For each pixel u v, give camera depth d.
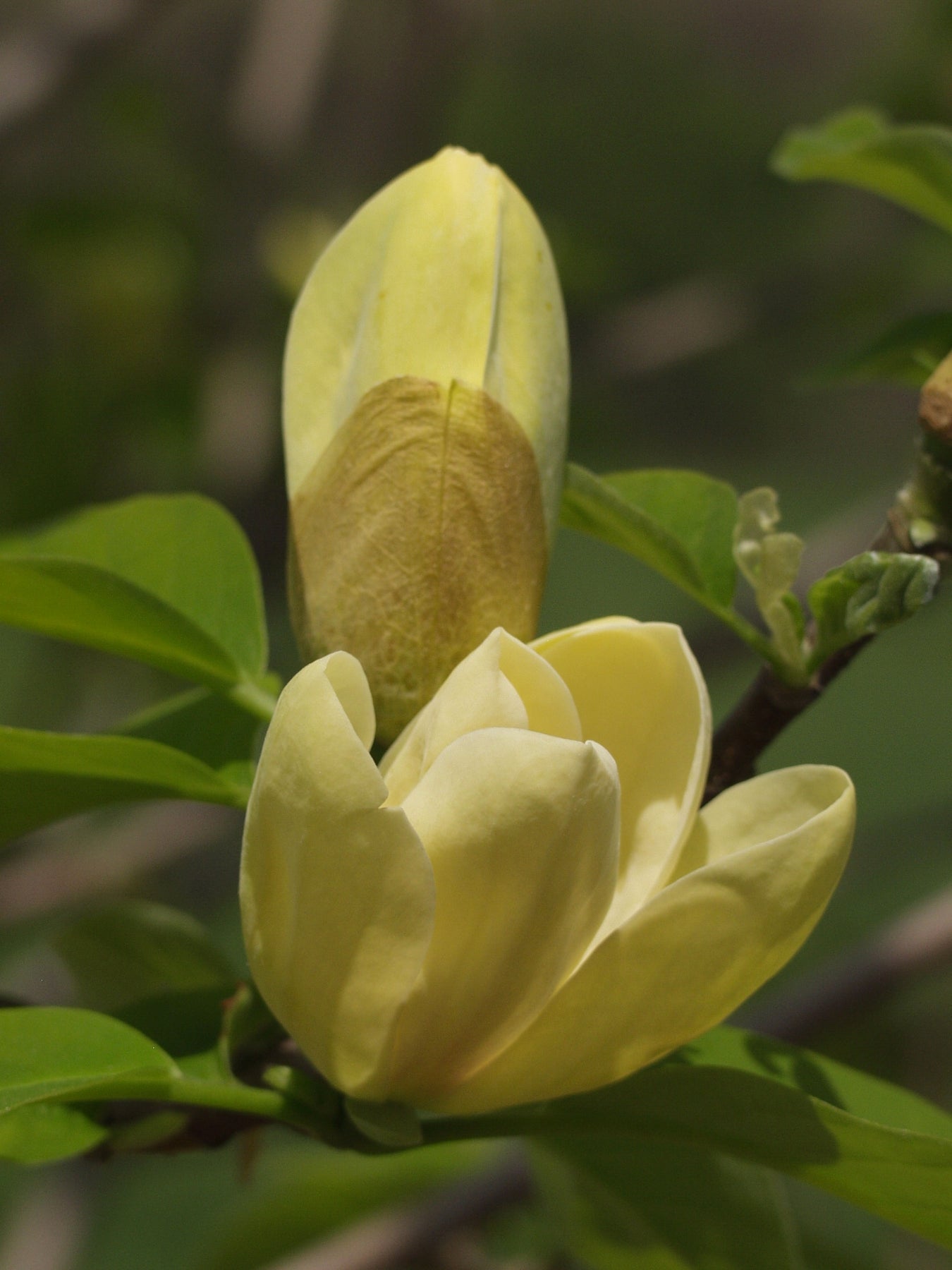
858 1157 0.57
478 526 0.57
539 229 0.58
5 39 1.35
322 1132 0.58
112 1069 0.57
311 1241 0.88
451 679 0.55
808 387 0.70
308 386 0.59
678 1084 0.57
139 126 1.43
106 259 1.35
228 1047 0.61
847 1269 0.92
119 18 1.23
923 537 0.59
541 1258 0.89
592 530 0.63
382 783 0.54
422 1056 0.56
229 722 0.64
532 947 0.55
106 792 0.60
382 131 1.42
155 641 0.61
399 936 0.54
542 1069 0.56
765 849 0.55
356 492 0.57
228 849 1.32
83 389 1.37
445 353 0.57
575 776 0.54
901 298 1.44
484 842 0.54
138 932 0.69
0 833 0.61
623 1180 0.67
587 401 1.42
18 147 1.28
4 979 1.03
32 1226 0.99
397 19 1.46
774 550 0.58
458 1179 0.88
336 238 0.59
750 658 1.10
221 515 0.65
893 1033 1.05
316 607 0.58
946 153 0.66
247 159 1.39
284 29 1.43
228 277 1.37
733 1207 0.66
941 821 1.26
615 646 0.57
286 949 0.55
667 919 0.55
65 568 0.59
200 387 1.37
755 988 0.56
